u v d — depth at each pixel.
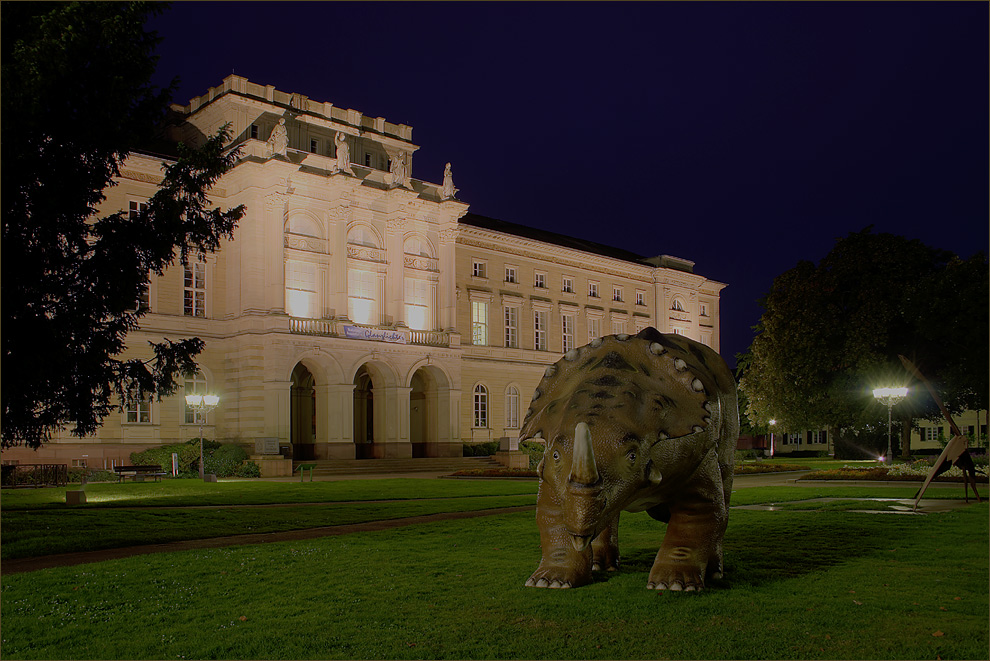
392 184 47.47
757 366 48.69
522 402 57.59
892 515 15.70
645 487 7.39
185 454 37.25
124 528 15.29
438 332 48.94
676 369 8.06
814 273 46.09
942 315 38.69
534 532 13.47
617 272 66.44
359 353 44.22
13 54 15.57
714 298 75.81
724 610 7.18
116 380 17.94
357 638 6.56
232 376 41.44
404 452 46.06
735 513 16.34
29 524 16.00
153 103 18.84
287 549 11.74
